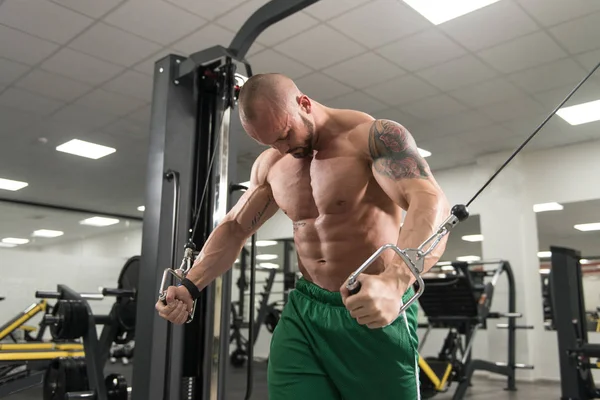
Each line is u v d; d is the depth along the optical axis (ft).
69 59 14.64
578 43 13.61
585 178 20.83
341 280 4.14
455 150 22.48
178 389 6.91
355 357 3.98
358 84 16.15
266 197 4.93
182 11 12.17
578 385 13.55
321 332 4.10
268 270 26.43
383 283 2.84
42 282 29.22
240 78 7.47
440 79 15.76
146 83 16.16
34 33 13.24
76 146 21.91
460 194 24.25
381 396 3.99
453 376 16.07
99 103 17.70
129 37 13.41
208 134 7.74
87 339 11.19
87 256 32.65
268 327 25.26
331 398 4.10
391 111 18.35
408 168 3.66
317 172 4.22
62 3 11.90
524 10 12.12
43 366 15.60
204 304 7.23
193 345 7.16
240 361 25.81
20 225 30.96
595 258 24.95
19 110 18.25
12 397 16.31
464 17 12.39
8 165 24.21
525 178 22.29
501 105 17.69
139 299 7.30
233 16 12.33
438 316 17.60
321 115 4.24
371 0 11.64
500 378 21.33
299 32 13.06
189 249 5.00
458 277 16.16
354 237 4.10
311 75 15.55
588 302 24.57
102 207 32.60
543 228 25.13
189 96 7.69
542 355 21.09
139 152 22.65
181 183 7.39
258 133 3.91
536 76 15.52
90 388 10.94
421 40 13.46
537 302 21.45
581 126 19.39
